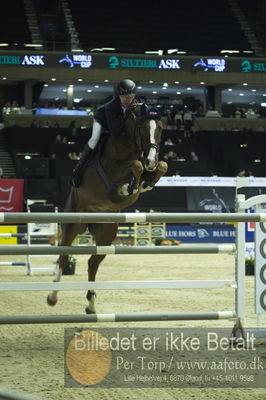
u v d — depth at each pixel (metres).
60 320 5.77
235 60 39.91
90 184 7.28
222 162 34.53
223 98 46.78
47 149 33.16
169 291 11.57
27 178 30.58
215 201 30.70
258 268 6.50
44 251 5.84
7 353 6.18
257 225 6.50
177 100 43.72
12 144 33.50
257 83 40.53
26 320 5.67
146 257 22.34
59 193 29.36
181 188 30.77
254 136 36.12
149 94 44.78
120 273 16.05
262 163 32.75
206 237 30.02
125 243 27.31
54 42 40.50
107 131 7.29
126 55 38.62
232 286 6.41
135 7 46.69
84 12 45.41
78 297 10.77
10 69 37.66
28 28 43.66
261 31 46.56
